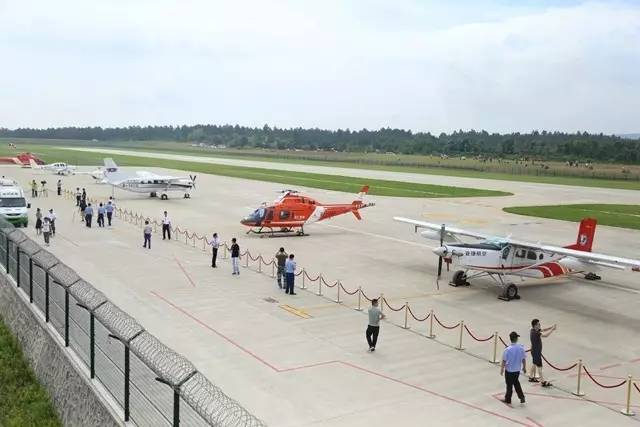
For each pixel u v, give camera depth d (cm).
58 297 1950
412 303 2695
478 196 7881
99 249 3784
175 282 2945
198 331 2186
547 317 2530
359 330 2262
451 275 3288
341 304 2627
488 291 2952
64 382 1741
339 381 1759
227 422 1102
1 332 2416
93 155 19288
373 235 4650
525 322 2447
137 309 2450
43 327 2019
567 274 3070
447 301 2745
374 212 6053
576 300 2828
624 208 6744
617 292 3002
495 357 1988
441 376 1827
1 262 2955
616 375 1892
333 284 3017
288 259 2892
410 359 1967
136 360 1536
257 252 3828
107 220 5128
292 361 1914
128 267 3269
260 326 2270
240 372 1808
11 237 2617
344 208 4781
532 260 2905
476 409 1598
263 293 2781
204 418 1070
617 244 4406
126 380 1341
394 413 1556
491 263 2823
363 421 1504
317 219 4634
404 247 4147
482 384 1775
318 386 1719
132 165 13850
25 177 9838
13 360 2141
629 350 2138
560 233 4862
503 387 1756
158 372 1194
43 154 19375
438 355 2014
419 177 11581
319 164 16500
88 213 4712
